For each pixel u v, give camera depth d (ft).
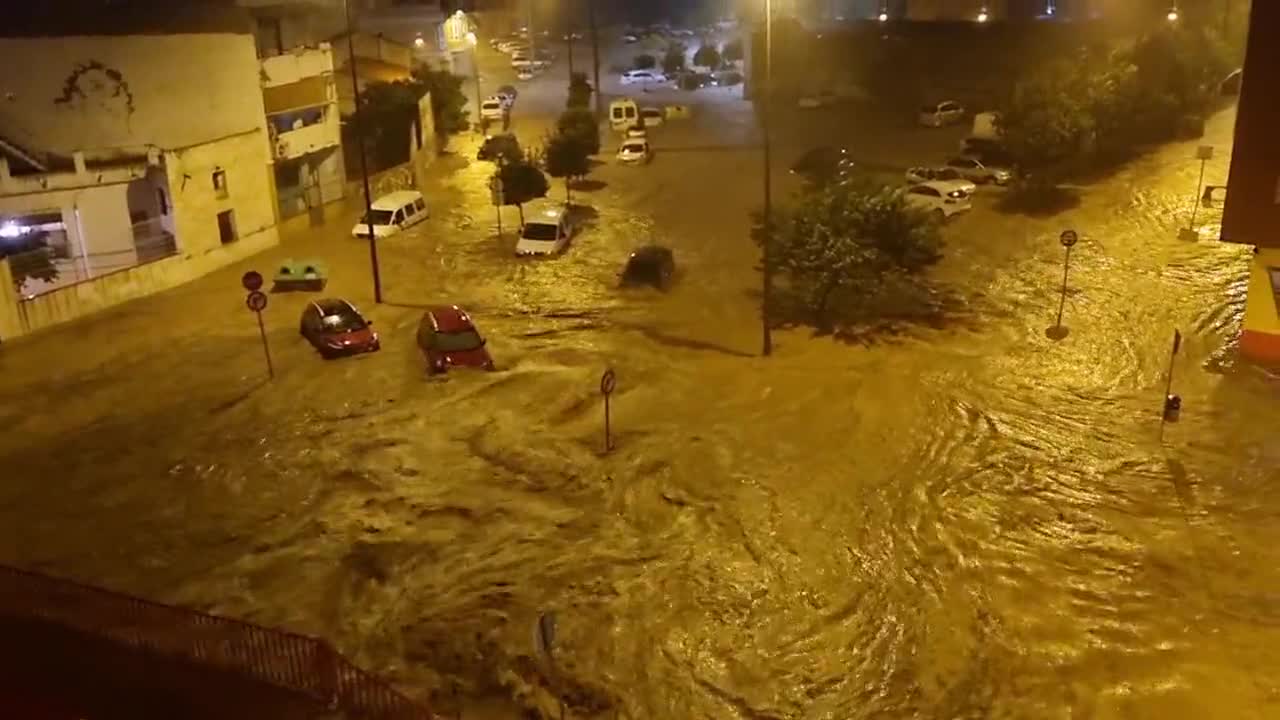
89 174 103.96
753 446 72.49
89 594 45.91
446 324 87.10
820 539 61.21
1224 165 142.41
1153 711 47.11
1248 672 49.39
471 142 195.83
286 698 39.96
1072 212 129.49
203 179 114.83
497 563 58.80
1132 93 153.07
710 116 219.41
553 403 79.46
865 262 94.12
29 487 68.49
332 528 62.69
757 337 93.61
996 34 214.28
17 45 100.78
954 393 80.94
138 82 107.65
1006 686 48.93
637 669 50.14
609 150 185.26
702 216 137.08
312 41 162.09
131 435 75.51
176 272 111.86
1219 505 64.28
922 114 191.62
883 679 49.60
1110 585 56.54
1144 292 101.96
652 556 59.47
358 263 119.14
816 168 156.76
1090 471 68.85
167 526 63.41
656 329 96.07
